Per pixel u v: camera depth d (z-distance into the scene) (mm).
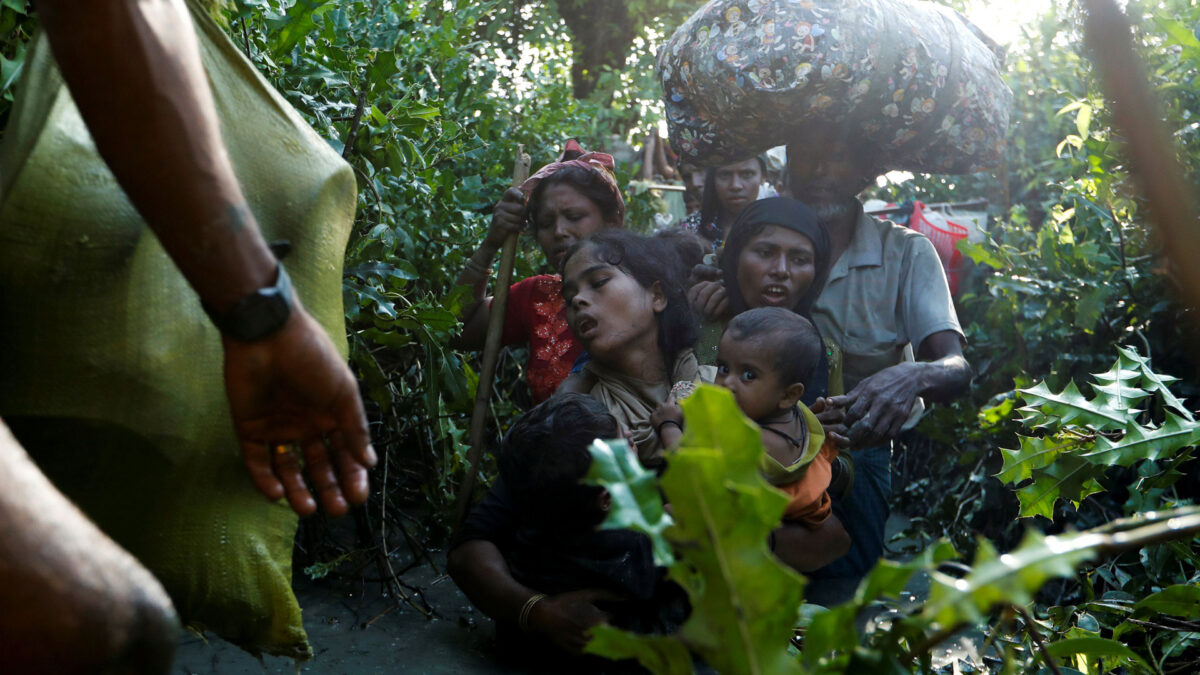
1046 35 4211
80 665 832
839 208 2959
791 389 2350
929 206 6004
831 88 2707
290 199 1435
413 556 2979
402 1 2875
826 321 2926
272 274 1125
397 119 2588
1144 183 1016
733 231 2814
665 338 2525
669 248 2605
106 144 1058
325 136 2342
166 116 1044
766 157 4379
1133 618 1825
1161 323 2904
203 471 1327
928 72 2789
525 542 2234
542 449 2156
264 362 1147
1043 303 3430
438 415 2760
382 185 2641
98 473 1286
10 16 1546
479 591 2232
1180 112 2525
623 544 2186
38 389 1232
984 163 3000
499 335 2941
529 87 4586
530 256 4047
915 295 2902
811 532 2369
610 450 898
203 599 1350
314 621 2443
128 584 871
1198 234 989
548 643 2234
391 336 2580
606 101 6875
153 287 1276
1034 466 2049
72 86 1042
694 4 7438
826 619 872
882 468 2871
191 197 1067
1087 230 3303
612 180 3066
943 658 2168
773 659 861
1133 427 1971
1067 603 2615
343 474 1245
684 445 861
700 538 855
